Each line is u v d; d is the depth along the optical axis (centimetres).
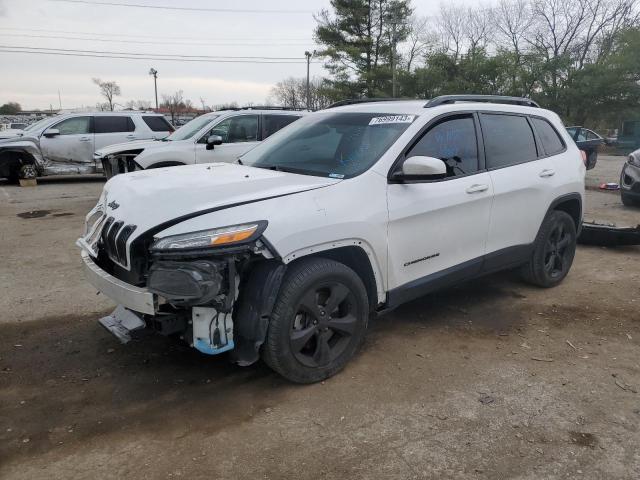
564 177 523
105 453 285
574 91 3738
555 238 540
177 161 928
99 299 514
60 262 644
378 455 284
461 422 314
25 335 432
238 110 1005
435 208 397
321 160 399
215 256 299
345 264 371
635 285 565
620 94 3725
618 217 958
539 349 411
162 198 331
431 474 270
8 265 629
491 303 507
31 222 896
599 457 284
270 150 450
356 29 4022
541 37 4434
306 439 297
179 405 330
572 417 320
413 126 397
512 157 478
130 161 978
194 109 6362
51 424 311
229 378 363
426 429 307
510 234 475
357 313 363
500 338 430
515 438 299
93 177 1686
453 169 421
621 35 3809
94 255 355
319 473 270
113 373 371
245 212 311
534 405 332
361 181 361
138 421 314
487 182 440
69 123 1437
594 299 521
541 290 545
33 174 1401
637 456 285
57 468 273
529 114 512
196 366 380
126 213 332
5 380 361
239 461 279
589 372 375
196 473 269
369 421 314
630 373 374
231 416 319
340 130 424
